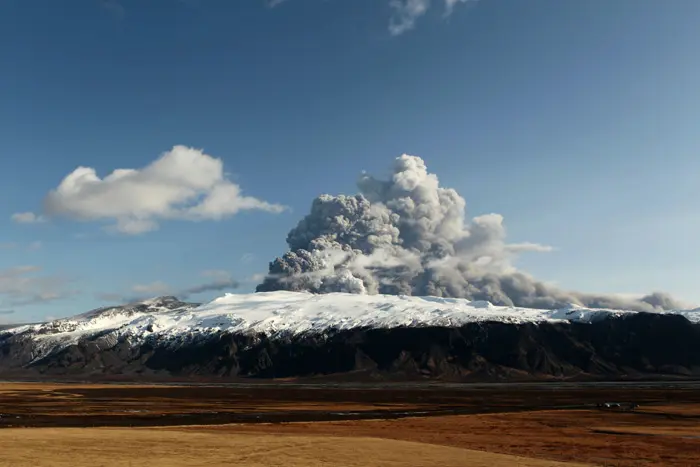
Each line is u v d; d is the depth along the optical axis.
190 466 50.19
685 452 65.50
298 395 198.00
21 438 68.25
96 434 73.50
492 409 129.50
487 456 58.69
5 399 171.88
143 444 63.44
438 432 83.69
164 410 126.56
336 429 86.69
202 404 148.25
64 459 52.56
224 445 63.19
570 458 61.66
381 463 53.53
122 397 185.50
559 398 170.12
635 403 144.12
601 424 95.00
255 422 98.44
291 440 67.94
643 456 62.88
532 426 92.12
